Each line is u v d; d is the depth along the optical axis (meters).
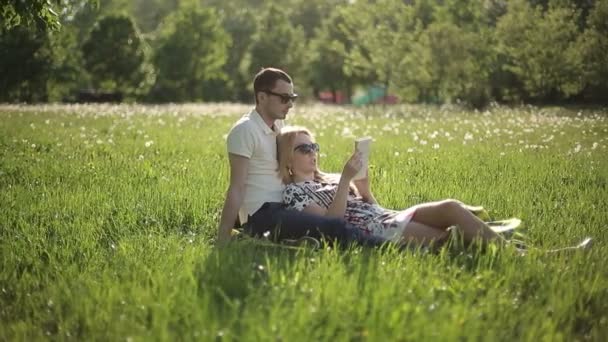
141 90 66.00
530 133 17.41
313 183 6.24
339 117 26.78
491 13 41.91
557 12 33.00
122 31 64.06
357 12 51.59
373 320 3.85
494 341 3.80
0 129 18.06
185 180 9.36
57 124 20.53
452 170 10.38
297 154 6.24
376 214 6.08
